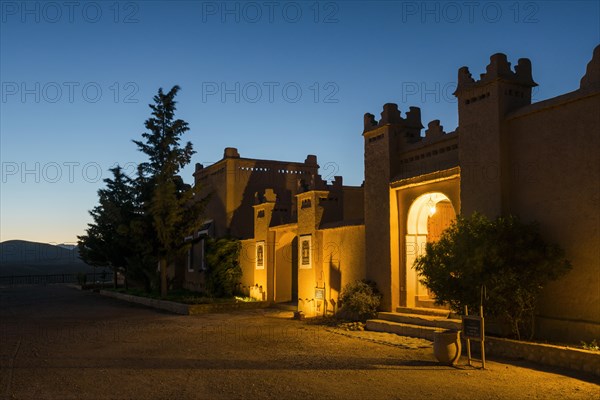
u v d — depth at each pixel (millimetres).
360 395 8320
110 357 11906
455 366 10445
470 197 13578
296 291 25844
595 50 10961
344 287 19094
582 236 11109
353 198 25578
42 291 39969
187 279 34188
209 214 31672
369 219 17859
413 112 17469
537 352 10719
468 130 13773
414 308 15953
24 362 11359
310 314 21031
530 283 11250
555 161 11781
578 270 11148
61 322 19422
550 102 11852
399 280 16781
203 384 9156
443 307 15359
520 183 12602
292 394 8414
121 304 28016
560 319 11367
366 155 18234
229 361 11281
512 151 12852
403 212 16781
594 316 10766
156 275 29547
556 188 11727
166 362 11242
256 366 10672
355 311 17609
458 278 11727
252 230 29703
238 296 27406
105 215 34469
